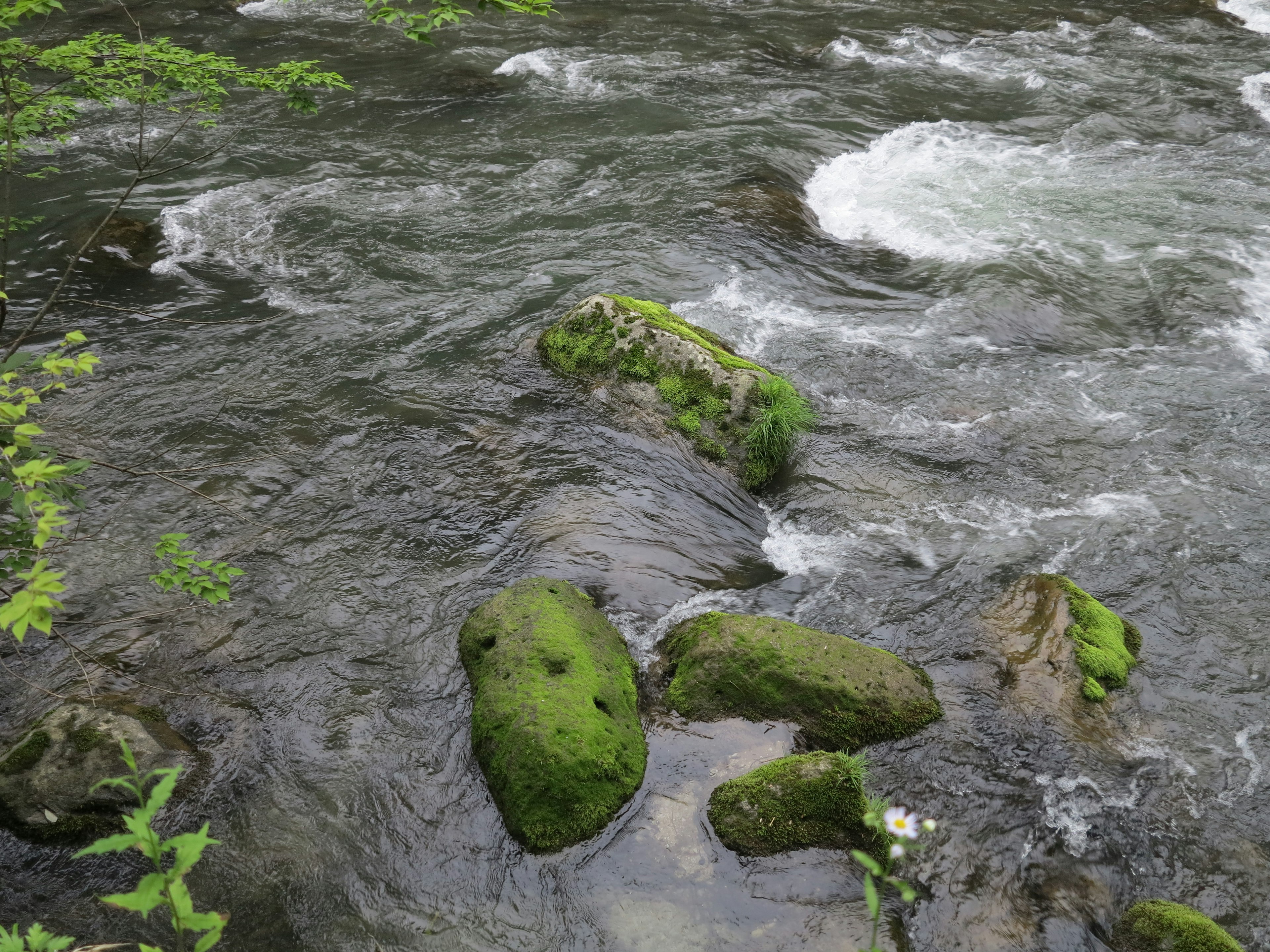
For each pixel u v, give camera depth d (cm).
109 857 490
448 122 1548
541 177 1348
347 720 577
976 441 855
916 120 1578
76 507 444
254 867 490
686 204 1254
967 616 667
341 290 1076
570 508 755
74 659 610
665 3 2248
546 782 499
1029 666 609
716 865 491
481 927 464
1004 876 495
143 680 599
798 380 930
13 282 1055
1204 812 530
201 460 800
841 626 662
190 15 2120
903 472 819
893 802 529
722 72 1769
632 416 850
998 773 548
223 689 596
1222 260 1137
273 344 970
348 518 744
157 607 656
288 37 1994
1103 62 1791
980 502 785
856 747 561
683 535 745
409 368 934
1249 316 1039
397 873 489
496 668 573
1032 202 1296
